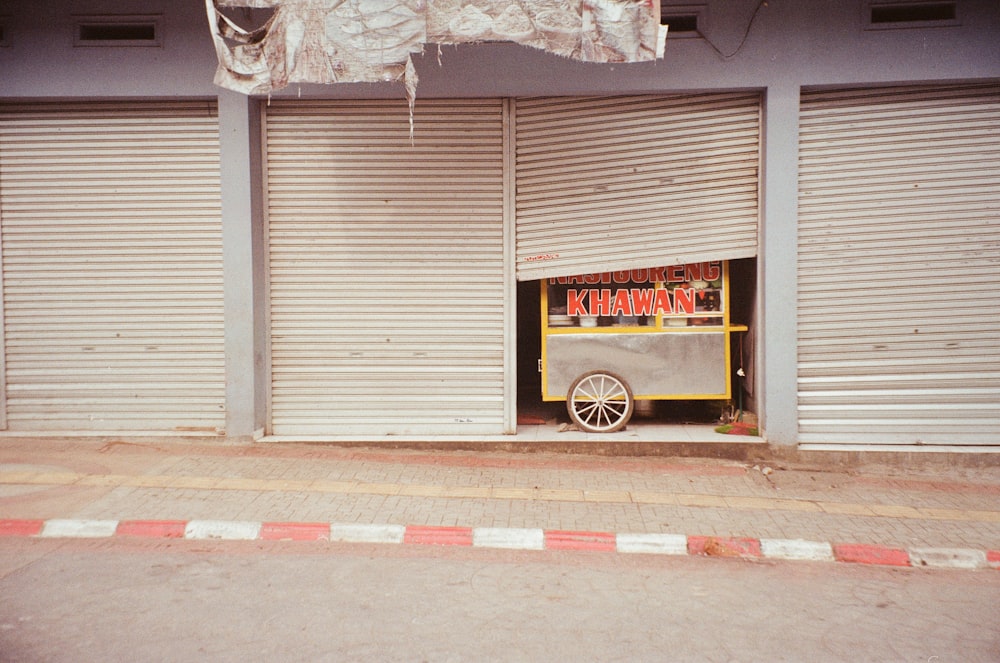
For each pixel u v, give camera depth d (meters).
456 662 4.04
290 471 7.34
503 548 5.90
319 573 5.26
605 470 7.59
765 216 7.82
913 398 7.90
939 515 6.48
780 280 7.81
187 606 4.68
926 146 7.73
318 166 8.12
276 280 8.24
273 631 4.36
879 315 7.86
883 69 7.53
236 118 7.86
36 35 7.75
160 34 7.78
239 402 8.09
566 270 8.16
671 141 7.99
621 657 4.13
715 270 8.33
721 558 5.78
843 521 6.30
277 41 6.62
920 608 4.91
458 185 8.12
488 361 8.29
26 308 8.23
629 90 7.75
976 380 7.86
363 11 6.53
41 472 7.15
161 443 8.12
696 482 7.27
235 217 7.95
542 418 9.07
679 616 4.70
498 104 8.05
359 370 8.30
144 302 8.19
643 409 9.28
